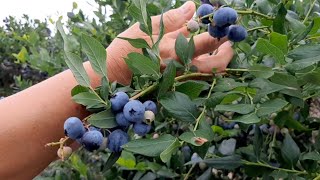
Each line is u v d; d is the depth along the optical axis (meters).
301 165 0.38
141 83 0.28
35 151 0.28
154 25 0.31
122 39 0.29
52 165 0.61
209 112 0.47
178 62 0.31
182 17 0.32
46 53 0.74
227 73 0.32
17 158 0.28
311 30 0.34
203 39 0.31
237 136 0.50
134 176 0.51
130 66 0.27
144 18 0.27
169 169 0.48
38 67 0.73
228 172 0.51
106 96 0.25
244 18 0.37
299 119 0.44
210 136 0.26
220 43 0.32
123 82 0.30
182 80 0.31
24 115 0.28
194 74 0.30
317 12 0.38
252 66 0.30
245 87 0.30
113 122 0.25
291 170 0.37
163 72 0.28
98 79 0.29
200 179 0.46
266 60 0.36
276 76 0.29
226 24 0.29
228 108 0.28
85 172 0.57
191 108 0.27
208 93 0.30
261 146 0.38
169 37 0.31
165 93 0.27
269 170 0.38
